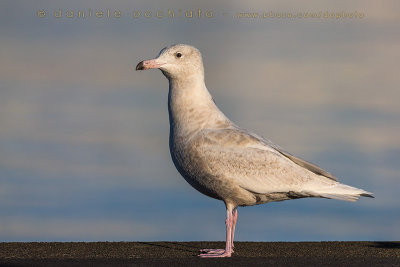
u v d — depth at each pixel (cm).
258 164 1106
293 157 1141
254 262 979
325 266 948
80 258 1010
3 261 974
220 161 1098
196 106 1128
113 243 1167
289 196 1140
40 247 1112
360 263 969
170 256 1042
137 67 1129
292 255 1052
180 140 1125
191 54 1134
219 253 1063
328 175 1135
